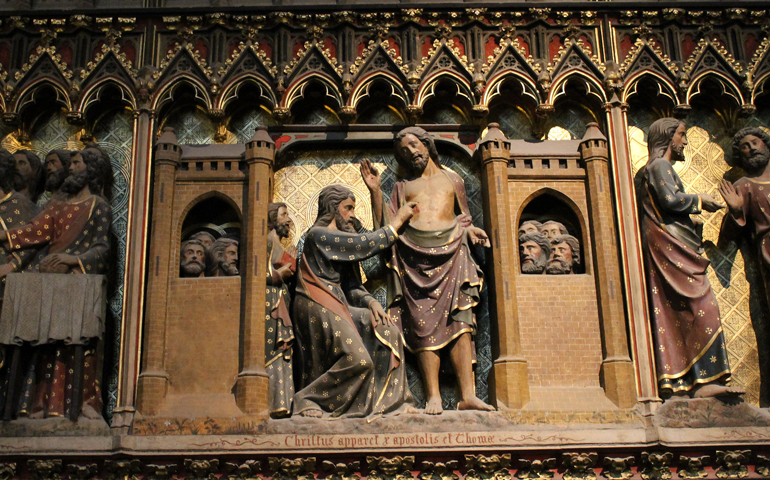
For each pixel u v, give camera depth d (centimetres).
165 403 533
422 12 609
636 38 611
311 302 546
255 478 511
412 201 573
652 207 567
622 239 566
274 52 605
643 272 562
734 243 584
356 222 582
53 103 609
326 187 580
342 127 601
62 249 551
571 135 609
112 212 578
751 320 569
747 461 517
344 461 512
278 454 509
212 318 550
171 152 577
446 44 605
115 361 549
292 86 596
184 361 543
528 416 529
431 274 554
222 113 591
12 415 520
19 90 592
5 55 603
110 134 603
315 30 608
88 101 592
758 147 585
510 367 538
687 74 602
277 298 552
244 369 533
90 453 506
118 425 523
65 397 526
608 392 539
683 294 546
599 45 609
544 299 561
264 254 555
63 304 533
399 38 610
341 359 532
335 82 599
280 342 544
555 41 611
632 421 529
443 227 561
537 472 517
